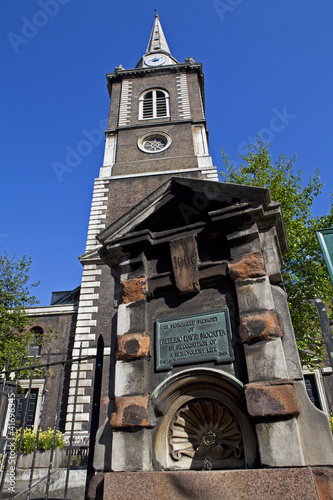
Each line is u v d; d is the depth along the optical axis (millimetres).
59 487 10148
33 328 22562
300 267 13766
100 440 5352
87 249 19312
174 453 5031
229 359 5035
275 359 4715
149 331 5738
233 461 4824
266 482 4109
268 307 5070
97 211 20344
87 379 15672
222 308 5434
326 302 13453
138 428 4965
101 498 4891
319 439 4324
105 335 16703
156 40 35875
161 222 6465
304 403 4570
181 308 5730
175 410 5223
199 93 26344
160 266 6172
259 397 4531
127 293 6016
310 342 12859
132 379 5328
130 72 27469
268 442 4344
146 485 4516
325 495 3996
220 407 5078
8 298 19578
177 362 5293
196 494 4277
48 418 18766
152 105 25656
